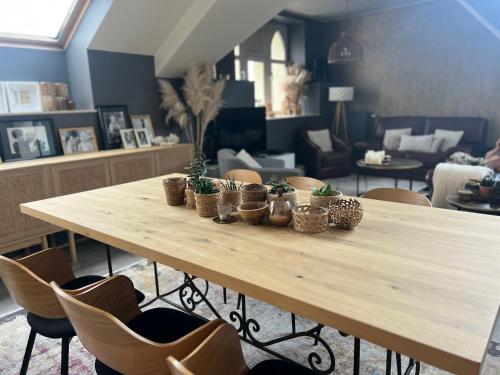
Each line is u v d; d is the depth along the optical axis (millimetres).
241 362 1059
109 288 1331
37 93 3490
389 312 854
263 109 5676
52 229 3037
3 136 3160
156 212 1731
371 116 7332
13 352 1997
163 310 1478
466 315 834
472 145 5812
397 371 1645
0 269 1332
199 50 4480
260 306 2367
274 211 1456
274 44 6875
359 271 1062
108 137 3932
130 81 4203
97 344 1019
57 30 3787
